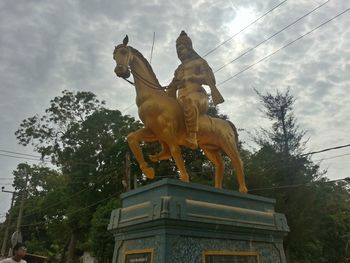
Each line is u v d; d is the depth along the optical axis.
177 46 6.82
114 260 5.42
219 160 6.90
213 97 6.50
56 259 32.84
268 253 5.98
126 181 18.67
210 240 5.16
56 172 33.09
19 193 32.31
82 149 26.39
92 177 25.42
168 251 4.57
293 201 19.27
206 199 5.36
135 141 5.82
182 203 4.88
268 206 6.42
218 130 6.52
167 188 4.93
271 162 20.64
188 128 5.80
